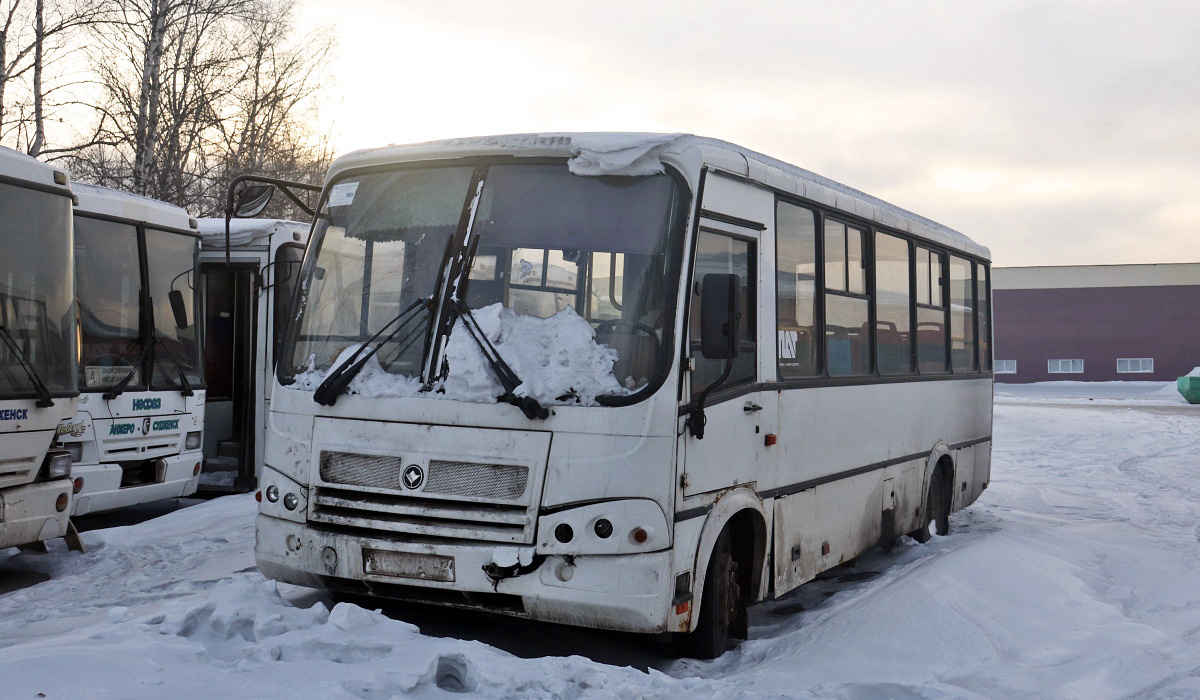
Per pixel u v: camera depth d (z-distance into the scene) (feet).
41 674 14.29
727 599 21.18
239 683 14.53
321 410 19.36
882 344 30.09
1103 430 92.58
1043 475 60.13
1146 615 24.36
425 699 14.92
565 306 18.88
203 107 81.30
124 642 15.97
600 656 20.58
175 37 79.05
